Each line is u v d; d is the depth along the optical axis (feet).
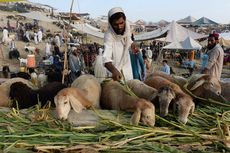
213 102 17.85
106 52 20.02
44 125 14.64
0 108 17.60
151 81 19.04
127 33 20.59
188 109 15.34
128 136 13.79
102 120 15.14
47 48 106.93
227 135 14.32
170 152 12.59
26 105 18.35
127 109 16.46
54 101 16.47
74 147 12.68
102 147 12.83
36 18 127.13
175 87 16.76
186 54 134.21
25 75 33.50
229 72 104.94
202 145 13.65
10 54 103.40
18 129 14.02
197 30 189.67
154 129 14.44
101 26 178.29
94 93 18.04
